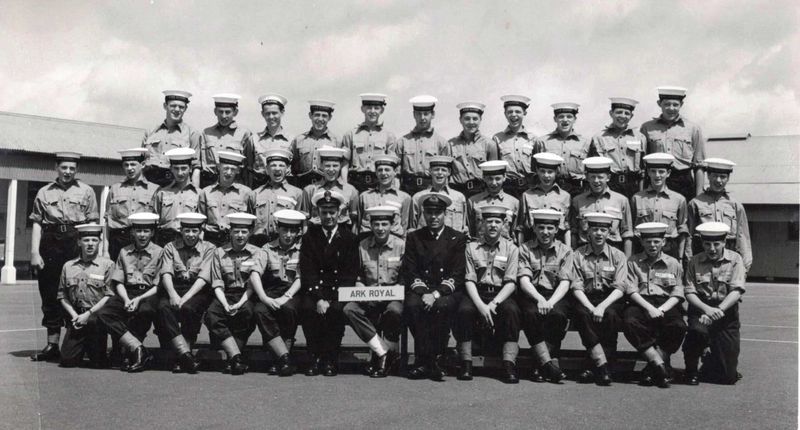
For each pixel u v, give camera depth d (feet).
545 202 26.68
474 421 16.80
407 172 29.27
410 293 23.15
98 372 23.22
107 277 24.68
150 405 18.20
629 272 23.57
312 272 23.59
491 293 23.45
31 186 80.02
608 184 28.53
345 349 24.81
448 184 29.25
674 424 16.75
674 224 26.32
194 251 24.66
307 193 27.48
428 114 29.04
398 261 24.07
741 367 25.39
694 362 22.27
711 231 22.82
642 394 20.42
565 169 28.68
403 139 29.58
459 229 26.43
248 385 21.11
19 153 67.72
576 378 22.93
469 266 23.54
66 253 26.48
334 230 24.11
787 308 52.29
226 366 23.44
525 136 29.58
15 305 45.70
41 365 24.35
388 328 23.00
